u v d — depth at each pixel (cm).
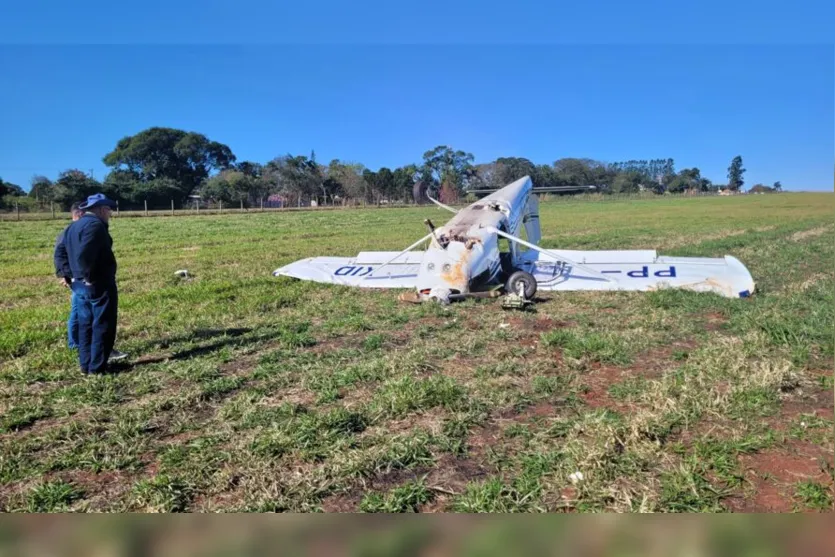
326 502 321
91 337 539
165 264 1359
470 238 838
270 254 1552
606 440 369
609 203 6662
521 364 544
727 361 522
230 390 500
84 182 5778
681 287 839
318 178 7712
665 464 345
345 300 878
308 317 779
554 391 476
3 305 934
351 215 4184
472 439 394
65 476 359
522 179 1139
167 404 464
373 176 7731
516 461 359
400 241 1883
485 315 755
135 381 521
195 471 352
